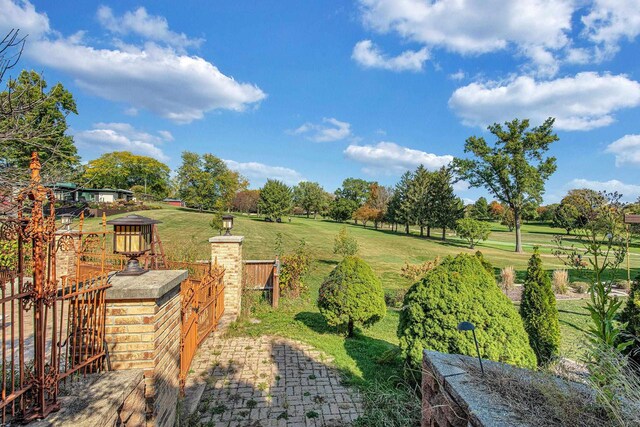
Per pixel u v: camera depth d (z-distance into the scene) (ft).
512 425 5.55
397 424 12.76
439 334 14.51
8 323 16.84
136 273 11.14
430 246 104.68
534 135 101.14
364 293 22.59
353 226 183.32
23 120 9.27
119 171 152.56
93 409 7.29
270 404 14.33
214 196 182.70
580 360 8.33
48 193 7.40
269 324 25.03
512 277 47.14
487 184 109.40
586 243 10.44
